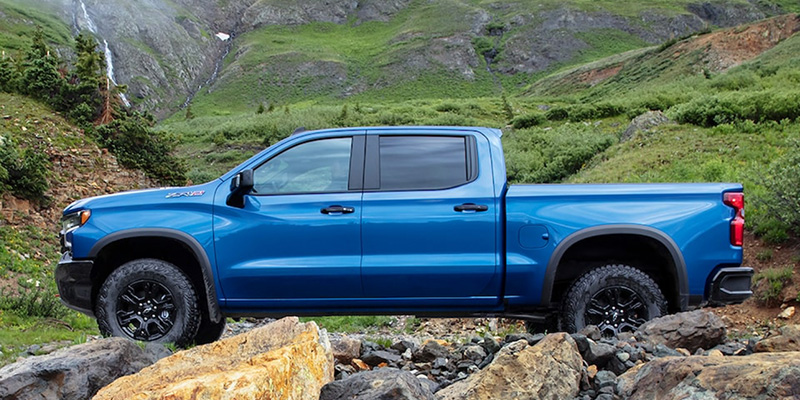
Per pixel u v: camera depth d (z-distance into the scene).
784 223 11.01
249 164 5.30
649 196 5.06
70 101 23.30
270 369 3.01
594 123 48.03
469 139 5.21
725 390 3.03
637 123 28.55
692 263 4.98
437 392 3.76
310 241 5.07
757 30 94.38
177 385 2.83
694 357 3.42
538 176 30.03
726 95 28.50
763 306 9.25
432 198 5.03
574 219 4.99
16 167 18.25
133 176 22.67
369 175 5.15
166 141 25.02
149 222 5.23
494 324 9.98
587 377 3.86
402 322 10.88
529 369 3.54
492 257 5.00
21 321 11.02
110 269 5.62
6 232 16.58
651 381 3.46
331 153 5.26
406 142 5.23
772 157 18.78
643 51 129.88
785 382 2.88
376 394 3.20
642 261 5.35
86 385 3.62
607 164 24.03
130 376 3.39
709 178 18.03
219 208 5.19
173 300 5.14
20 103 22.27
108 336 5.14
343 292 5.08
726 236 5.02
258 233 5.11
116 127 23.64
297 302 5.14
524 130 48.78
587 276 5.02
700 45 101.88
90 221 5.30
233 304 5.18
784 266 10.02
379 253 5.02
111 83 24.98
